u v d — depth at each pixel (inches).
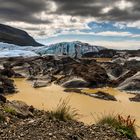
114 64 1427.2
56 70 1434.5
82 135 397.1
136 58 1733.5
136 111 777.6
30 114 470.6
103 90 1102.4
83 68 1232.2
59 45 2130.9
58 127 410.3
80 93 1007.0
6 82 998.4
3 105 483.5
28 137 355.6
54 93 994.1
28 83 1216.2
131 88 1106.7
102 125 449.7
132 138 435.8
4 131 366.6
